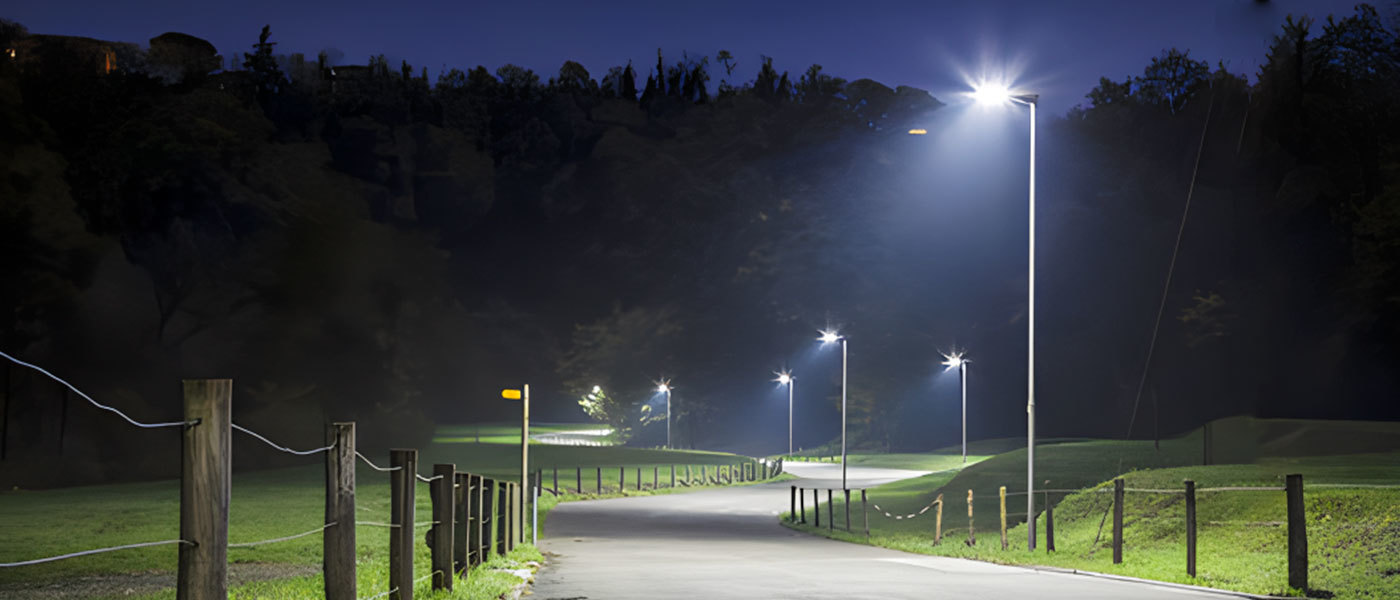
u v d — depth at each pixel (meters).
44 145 68.94
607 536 31.16
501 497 19.05
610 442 125.88
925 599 13.68
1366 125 64.88
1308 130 64.19
